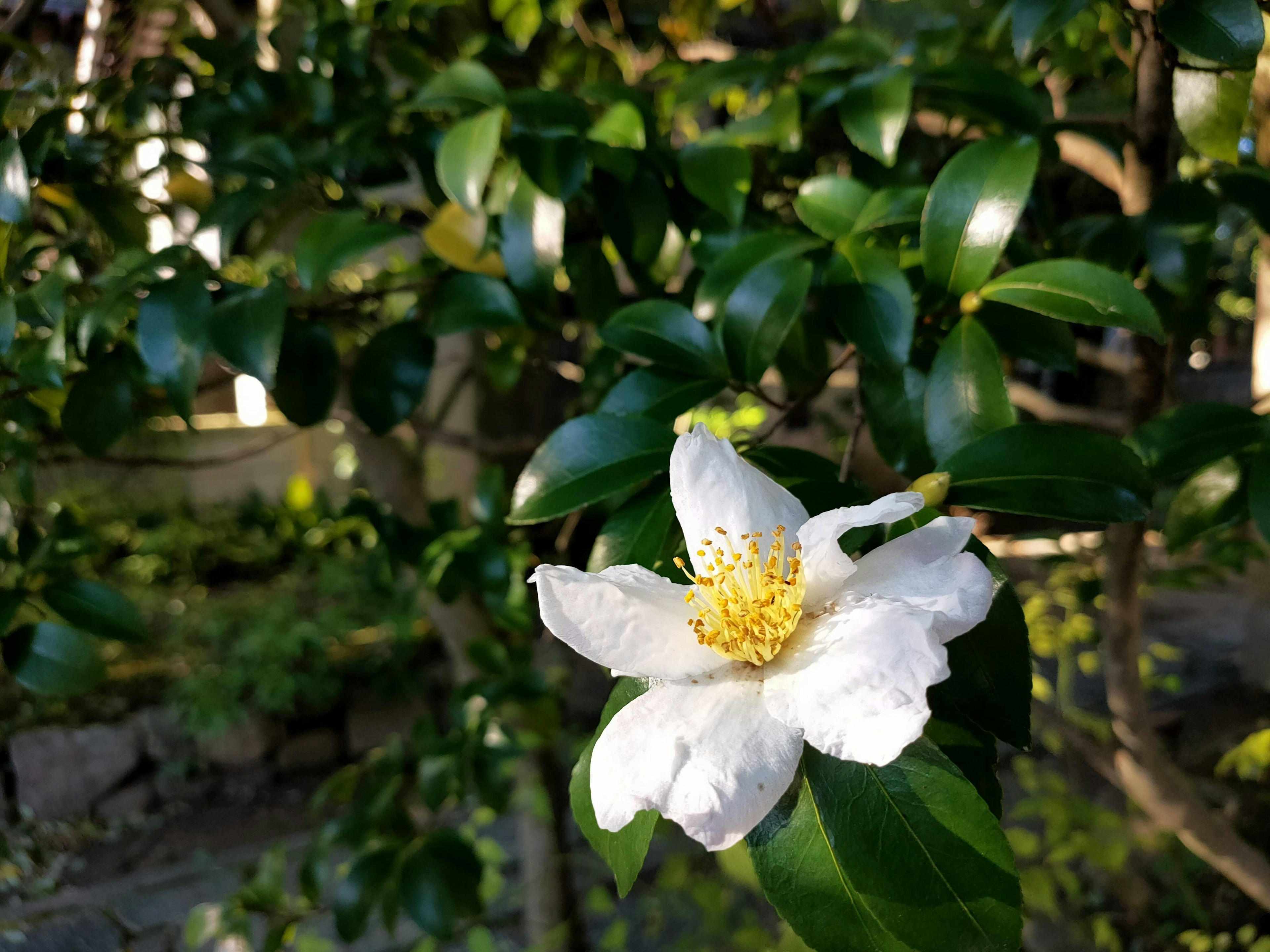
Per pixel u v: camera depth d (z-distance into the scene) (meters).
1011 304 0.22
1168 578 0.47
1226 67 0.20
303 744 1.08
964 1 0.45
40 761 1.00
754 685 0.16
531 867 0.51
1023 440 0.19
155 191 0.40
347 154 0.31
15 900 0.87
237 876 0.87
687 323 0.23
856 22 0.48
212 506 1.31
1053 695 0.53
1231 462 0.23
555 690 0.48
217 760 1.06
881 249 0.24
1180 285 0.25
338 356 0.29
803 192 0.26
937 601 0.16
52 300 0.26
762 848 0.16
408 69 0.38
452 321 0.30
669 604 0.18
